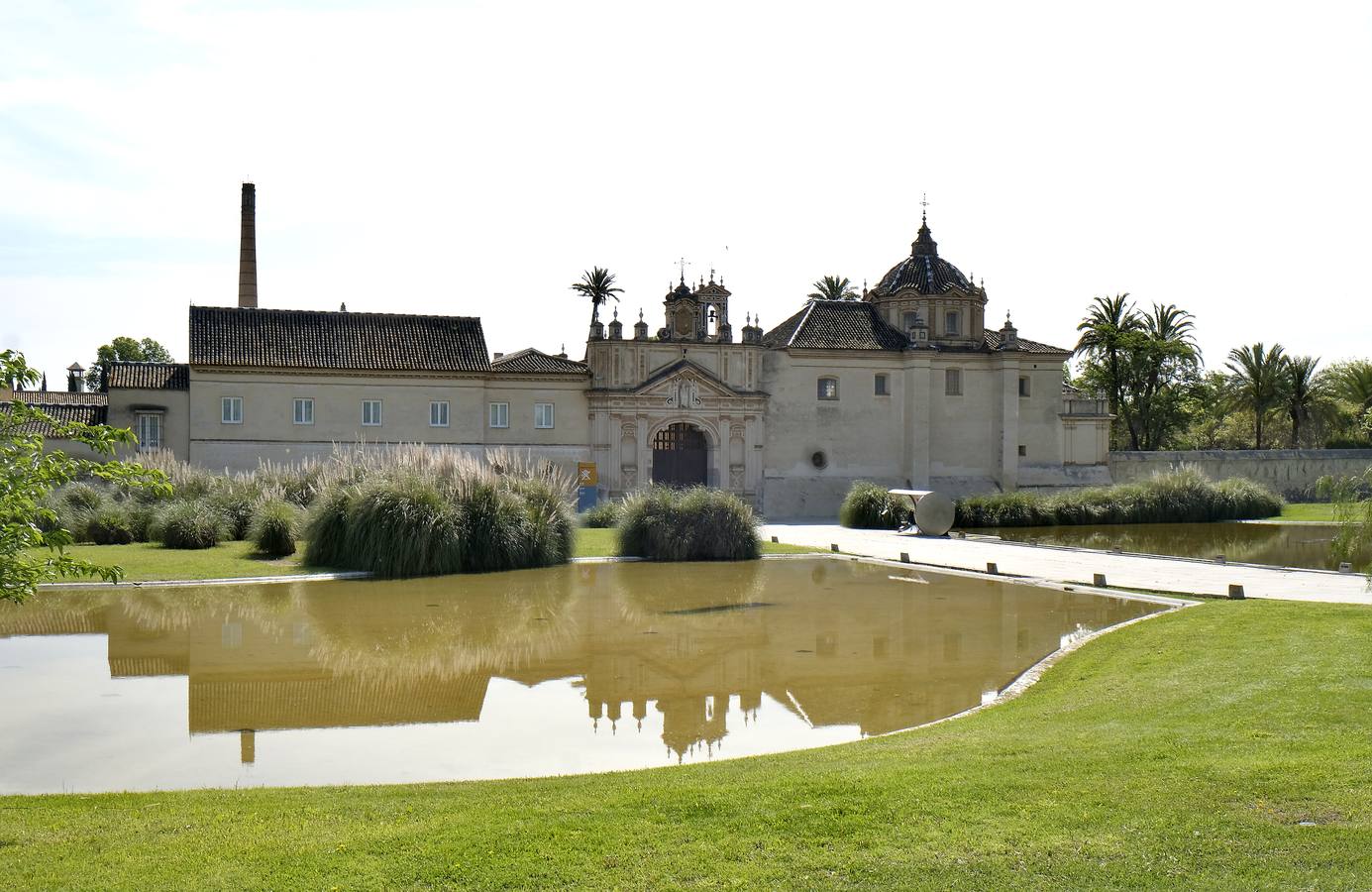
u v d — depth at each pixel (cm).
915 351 5584
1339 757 883
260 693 1391
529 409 5191
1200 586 2292
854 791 827
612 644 1734
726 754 1112
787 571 2769
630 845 720
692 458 5447
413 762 1079
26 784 1002
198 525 3066
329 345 4975
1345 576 2475
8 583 895
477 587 2430
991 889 651
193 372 4750
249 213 6047
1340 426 7600
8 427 900
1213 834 721
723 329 5478
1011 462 5694
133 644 1714
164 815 806
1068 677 1405
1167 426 8012
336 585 2442
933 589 2395
